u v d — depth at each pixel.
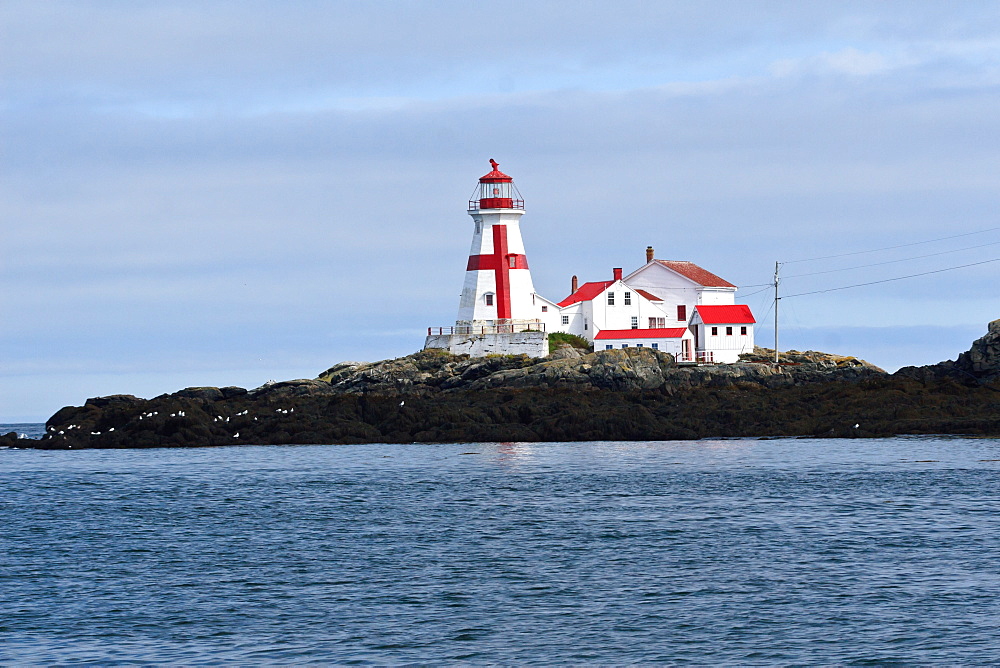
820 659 57.97
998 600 67.12
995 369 175.25
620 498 110.62
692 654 59.19
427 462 148.88
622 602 69.06
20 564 82.94
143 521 103.06
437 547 87.06
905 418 168.38
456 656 59.47
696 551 83.25
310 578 76.81
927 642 60.09
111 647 61.34
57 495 122.69
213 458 163.25
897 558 78.88
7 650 60.97
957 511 97.44
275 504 112.19
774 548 83.56
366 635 63.03
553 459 148.38
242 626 65.00
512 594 71.50
